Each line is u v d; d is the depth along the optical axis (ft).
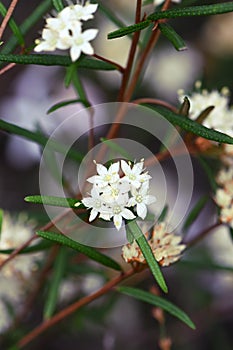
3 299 1.83
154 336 2.31
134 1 2.21
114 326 2.28
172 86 2.61
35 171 2.67
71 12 1.30
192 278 2.36
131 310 2.35
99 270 1.79
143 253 1.25
